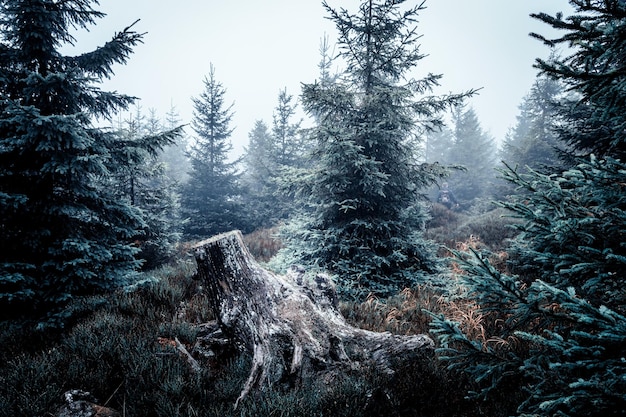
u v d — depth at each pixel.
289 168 7.92
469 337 4.66
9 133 5.02
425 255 7.89
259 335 3.78
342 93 7.27
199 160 19.91
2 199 4.85
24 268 5.09
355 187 7.65
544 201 2.76
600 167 2.35
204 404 3.15
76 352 4.01
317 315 4.17
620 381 1.55
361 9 7.52
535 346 3.95
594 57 2.07
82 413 2.99
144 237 10.60
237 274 4.04
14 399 3.03
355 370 3.62
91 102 6.32
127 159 6.52
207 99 19.72
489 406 3.02
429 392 3.21
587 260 2.29
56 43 5.99
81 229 6.16
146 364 3.59
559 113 7.80
